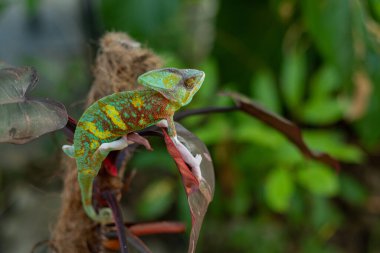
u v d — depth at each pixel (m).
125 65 0.73
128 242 0.77
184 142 0.62
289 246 1.80
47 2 2.62
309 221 1.72
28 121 0.56
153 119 0.58
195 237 0.55
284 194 1.40
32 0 1.75
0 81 0.58
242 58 1.82
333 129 1.86
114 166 0.68
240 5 1.78
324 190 1.40
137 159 1.55
